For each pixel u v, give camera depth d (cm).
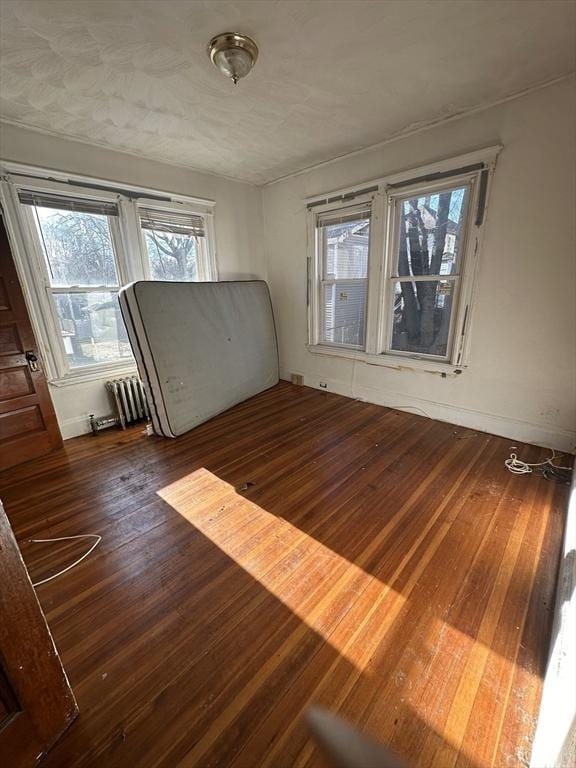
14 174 251
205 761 95
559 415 253
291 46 175
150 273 341
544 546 169
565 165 218
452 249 284
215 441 292
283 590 148
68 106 224
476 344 282
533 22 161
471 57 187
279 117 248
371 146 300
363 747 97
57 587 151
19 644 85
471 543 172
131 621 135
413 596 144
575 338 237
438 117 253
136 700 109
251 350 390
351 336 380
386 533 180
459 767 92
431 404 324
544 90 214
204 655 122
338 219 350
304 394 408
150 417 304
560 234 228
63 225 283
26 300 268
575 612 95
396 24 161
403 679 113
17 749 88
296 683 113
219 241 388
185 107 231
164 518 196
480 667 116
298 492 218
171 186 339
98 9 146
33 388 265
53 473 246
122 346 337
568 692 76
